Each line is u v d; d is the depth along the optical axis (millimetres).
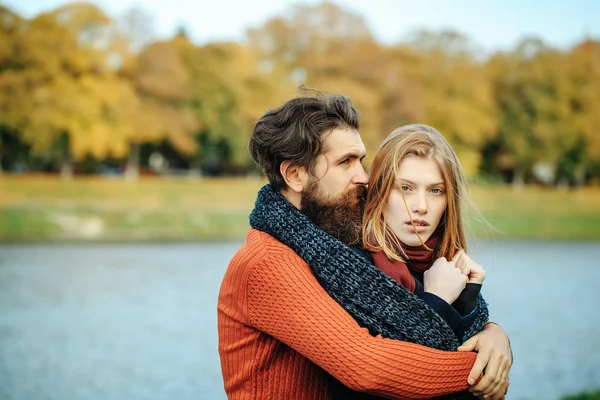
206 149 39781
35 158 36688
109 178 36844
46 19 33844
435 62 44406
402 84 41125
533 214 38031
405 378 1565
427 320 1657
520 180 45938
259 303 1692
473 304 1806
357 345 1575
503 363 1700
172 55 36875
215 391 6848
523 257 22828
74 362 8000
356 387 1574
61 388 6941
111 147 34969
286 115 1850
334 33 42688
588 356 8297
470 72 44188
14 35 33406
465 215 1958
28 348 8688
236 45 39125
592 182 47250
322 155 1812
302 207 1854
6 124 33312
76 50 34156
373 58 41188
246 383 1758
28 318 10703
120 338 9273
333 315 1614
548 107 44875
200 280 15266
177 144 37125
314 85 39969
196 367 7766
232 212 32594
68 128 33656
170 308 11664
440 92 43438
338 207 1821
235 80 38250
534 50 46438
